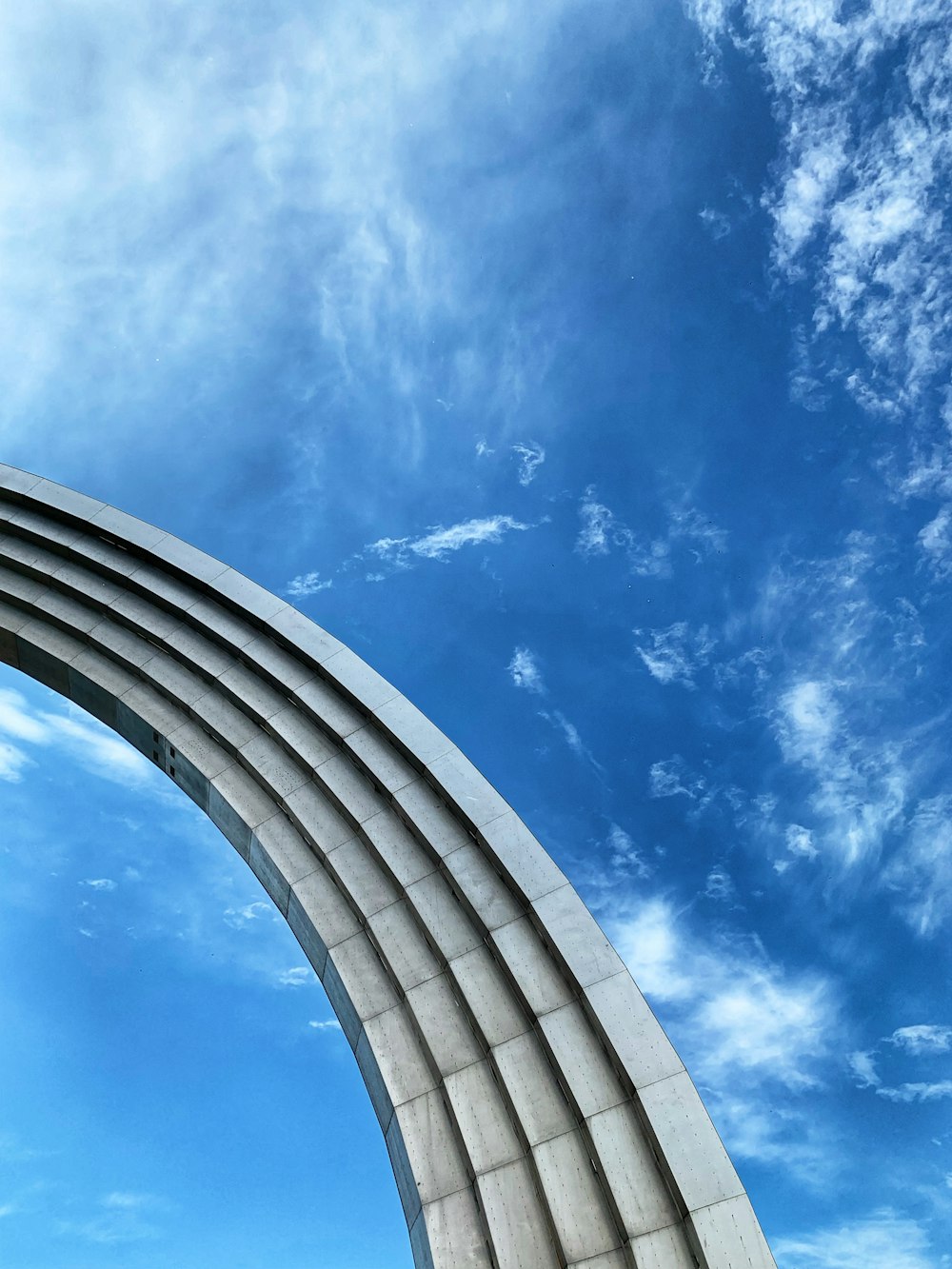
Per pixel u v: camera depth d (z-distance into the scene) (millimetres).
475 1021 11398
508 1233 9922
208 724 14758
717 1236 9234
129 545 16578
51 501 17141
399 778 13641
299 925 13422
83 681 15820
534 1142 10391
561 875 12289
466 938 12211
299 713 14688
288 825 13852
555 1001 11352
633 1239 9516
